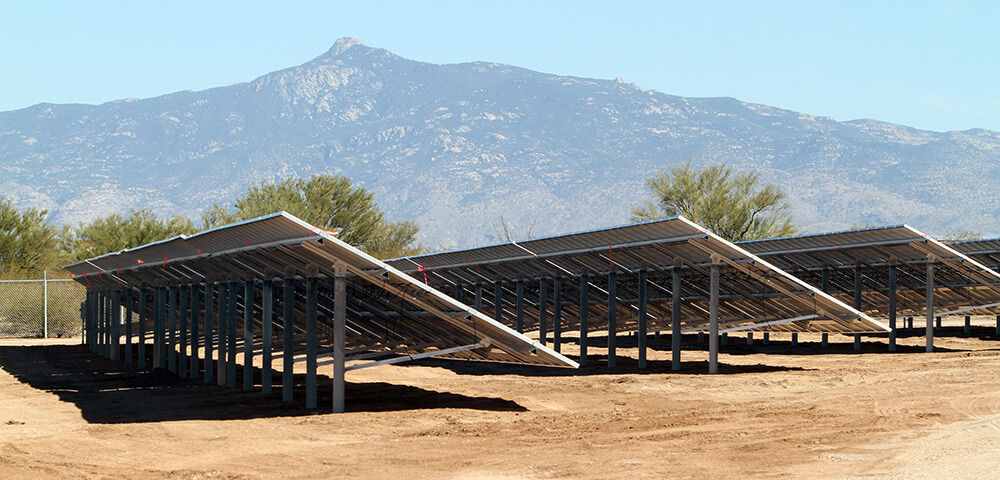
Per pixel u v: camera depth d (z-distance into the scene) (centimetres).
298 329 2378
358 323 2122
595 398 1886
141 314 2867
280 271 1961
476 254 3005
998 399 1628
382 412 1703
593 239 2470
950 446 1166
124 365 2942
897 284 3256
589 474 1080
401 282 1642
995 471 1008
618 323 3172
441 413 1681
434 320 1828
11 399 1995
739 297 2634
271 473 1145
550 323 3356
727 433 1348
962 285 3212
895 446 1184
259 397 1964
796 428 1375
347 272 1716
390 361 1758
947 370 2173
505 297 3484
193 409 1788
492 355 1983
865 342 3416
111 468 1188
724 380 2114
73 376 2548
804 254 3206
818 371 2267
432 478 1091
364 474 1125
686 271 2567
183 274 2411
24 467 1194
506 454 1231
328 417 1641
